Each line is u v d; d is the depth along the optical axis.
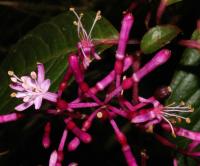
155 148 0.24
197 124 0.20
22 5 0.32
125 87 0.19
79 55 0.20
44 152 0.28
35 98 0.19
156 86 0.24
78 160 0.28
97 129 0.27
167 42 0.18
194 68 0.20
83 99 0.19
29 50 0.22
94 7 0.30
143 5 0.23
